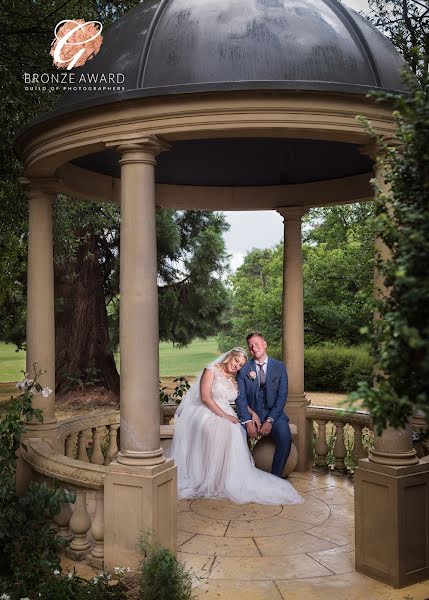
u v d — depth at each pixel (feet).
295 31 13.93
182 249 56.13
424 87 9.32
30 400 16.01
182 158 21.66
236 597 12.53
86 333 52.60
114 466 13.61
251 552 14.97
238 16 14.12
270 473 20.45
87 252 49.26
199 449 19.65
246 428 20.34
